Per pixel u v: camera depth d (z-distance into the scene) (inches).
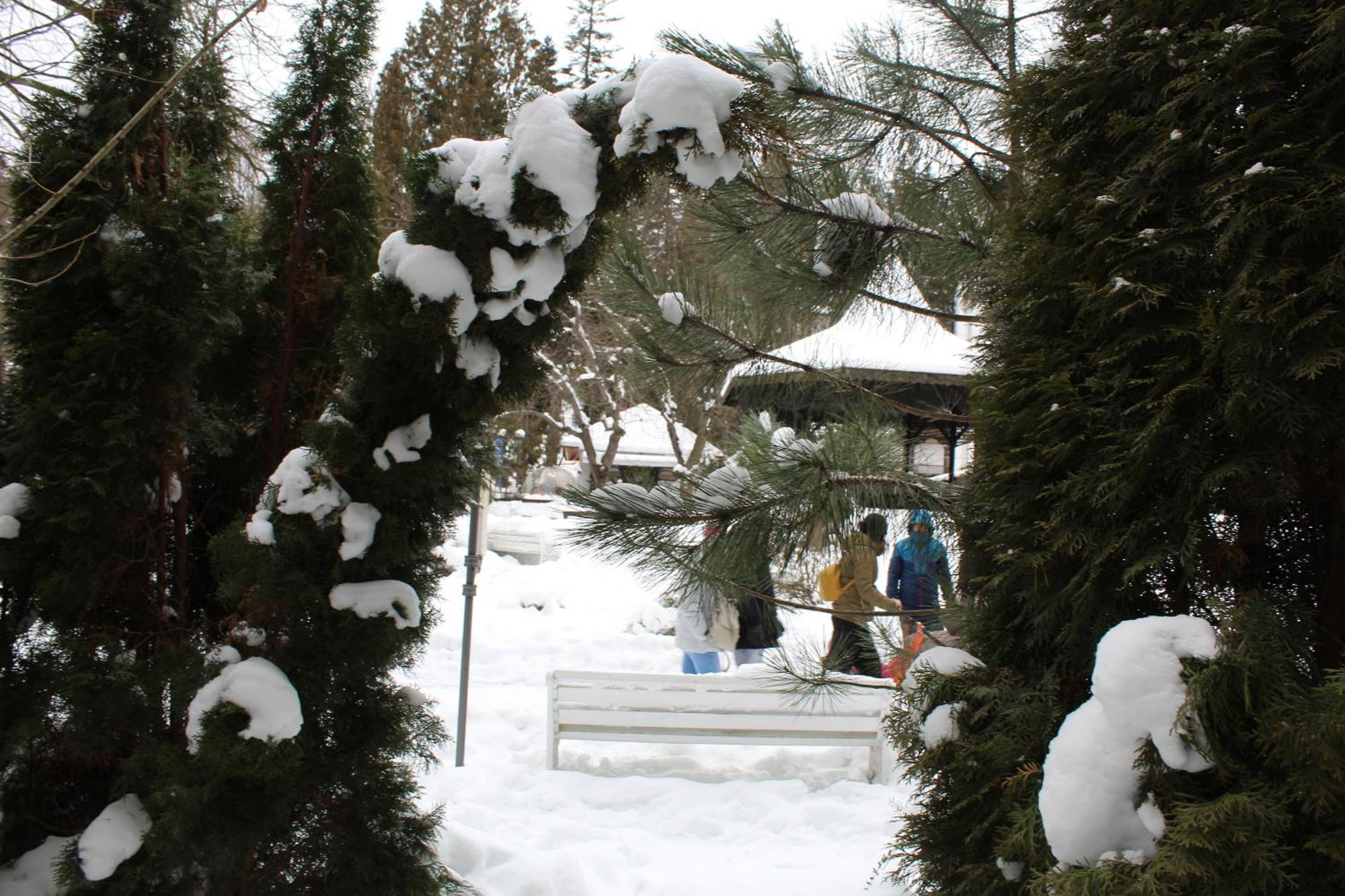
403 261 97.7
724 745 223.9
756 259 140.9
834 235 141.4
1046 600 85.8
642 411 863.1
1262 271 72.6
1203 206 78.0
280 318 121.3
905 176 150.9
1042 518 86.2
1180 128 78.5
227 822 96.3
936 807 93.5
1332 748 63.1
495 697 282.2
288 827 107.3
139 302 98.2
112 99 105.9
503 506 700.0
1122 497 77.6
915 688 95.5
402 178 102.3
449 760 224.2
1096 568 79.4
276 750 95.6
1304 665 76.1
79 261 98.8
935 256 147.6
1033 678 90.6
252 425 123.1
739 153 99.9
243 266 108.9
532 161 94.8
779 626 180.9
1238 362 71.9
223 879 101.2
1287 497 76.1
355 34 119.3
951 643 105.2
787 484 109.5
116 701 98.5
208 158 120.3
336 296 118.6
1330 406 73.0
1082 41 87.4
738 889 156.7
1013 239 92.8
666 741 214.1
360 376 103.1
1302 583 86.7
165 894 99.3
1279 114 75.1
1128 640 72.1
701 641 249.6
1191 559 74.2
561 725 215.0
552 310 107.3
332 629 101.7
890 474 112.3
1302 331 70.8
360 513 100.1
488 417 109.0
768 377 141.7
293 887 106.0
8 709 98.7
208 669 98.7
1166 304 79.7
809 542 109.5
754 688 214.2
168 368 101.5
